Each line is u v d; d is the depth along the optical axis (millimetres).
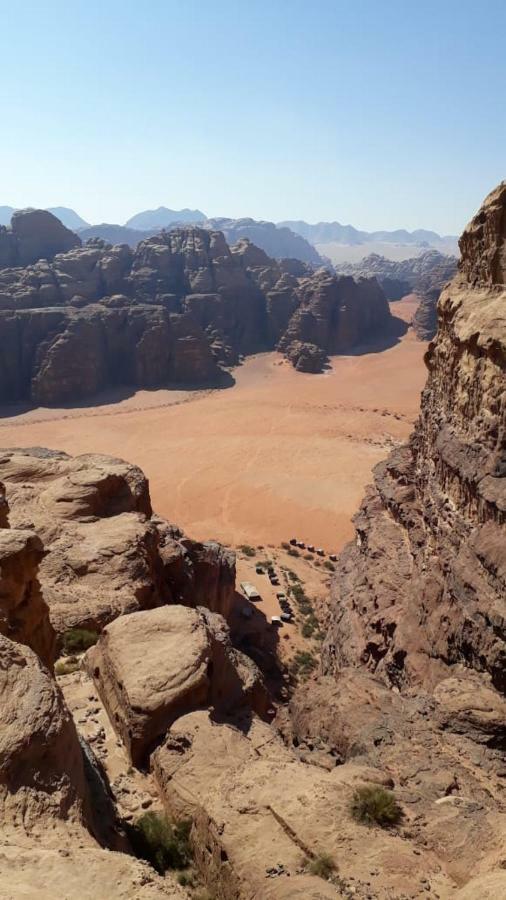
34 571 15492
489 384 23078
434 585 23156
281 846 10477
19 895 6871
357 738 16281
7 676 10258
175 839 11766
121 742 15125
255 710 19031
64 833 8469
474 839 10750
